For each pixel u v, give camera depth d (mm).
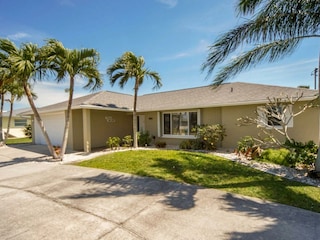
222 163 8633
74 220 3982
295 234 3463
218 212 4285
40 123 10227
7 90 16344
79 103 13742
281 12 6059
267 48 6918
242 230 3596
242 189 5664
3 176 7242
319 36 6340
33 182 6449
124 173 7336
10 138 26031
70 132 13836
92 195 5293
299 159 8008
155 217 4094
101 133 15180
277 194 5285
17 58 8016
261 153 9445
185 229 3643
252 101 10992
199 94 15500
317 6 5789
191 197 5121
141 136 14836
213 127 12016
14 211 4391
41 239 3369
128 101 17703
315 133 10133
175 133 14609
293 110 10625
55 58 8867
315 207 4531
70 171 7789
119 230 3621
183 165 8273
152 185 6039
